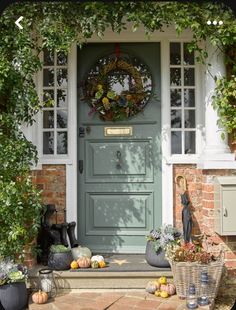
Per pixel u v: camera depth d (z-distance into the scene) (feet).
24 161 13.58
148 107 16.33
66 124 16.24
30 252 14.30
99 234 16.39
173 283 13.96
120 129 16.34
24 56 13.44
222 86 14.38
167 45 15.99
